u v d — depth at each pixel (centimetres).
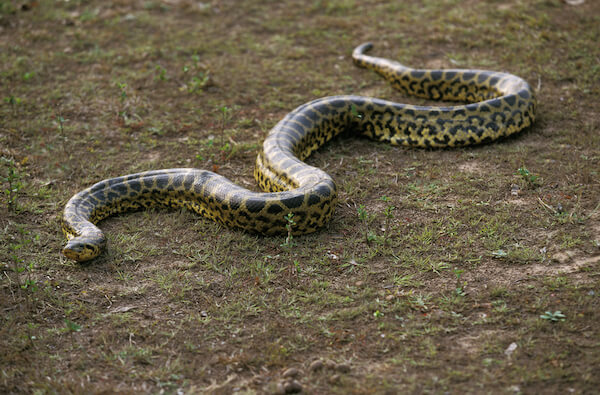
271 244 480
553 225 482
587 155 512
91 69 575
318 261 473
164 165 516
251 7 636
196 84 561
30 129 532
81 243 470
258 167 508
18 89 557
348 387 439
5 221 488
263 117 545
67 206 486
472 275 466
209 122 541
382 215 490
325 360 446
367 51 591
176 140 530
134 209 495
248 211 479
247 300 462
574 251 472
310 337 452
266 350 448
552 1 626
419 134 523
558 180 500
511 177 504
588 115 536
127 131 534
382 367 443
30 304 460
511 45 589
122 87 543
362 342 450
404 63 581
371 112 528
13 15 621
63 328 454
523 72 567
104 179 507
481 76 549
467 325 452
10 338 451
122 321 456
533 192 496
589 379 438
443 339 449
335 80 571
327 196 481
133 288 466
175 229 487
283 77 571
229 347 450
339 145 529
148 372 444
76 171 512
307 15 629
